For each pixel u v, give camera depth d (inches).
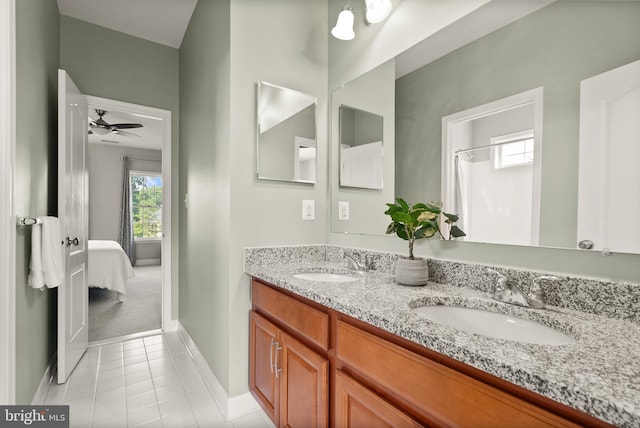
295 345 51.4
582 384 20.4
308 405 48.0
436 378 29.6
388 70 62.8
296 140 74.6
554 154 39.1
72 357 84.9
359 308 37.3
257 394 64.3
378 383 36.3
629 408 17.7
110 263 150.3
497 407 24.9
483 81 46.8
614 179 34.4
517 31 42.9
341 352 41.8
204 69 85.6
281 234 72.6
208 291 81.4
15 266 53.9
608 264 35.0
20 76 58.7
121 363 89.8
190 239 100.7
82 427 62.4
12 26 51.8
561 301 38.1
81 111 93.8
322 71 79.5
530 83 41.4
